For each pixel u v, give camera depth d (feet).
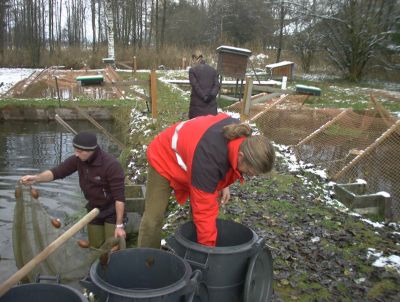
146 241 10.95
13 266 15.01
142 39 162.81
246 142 8.43
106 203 13.42
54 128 43.14
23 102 46.80
